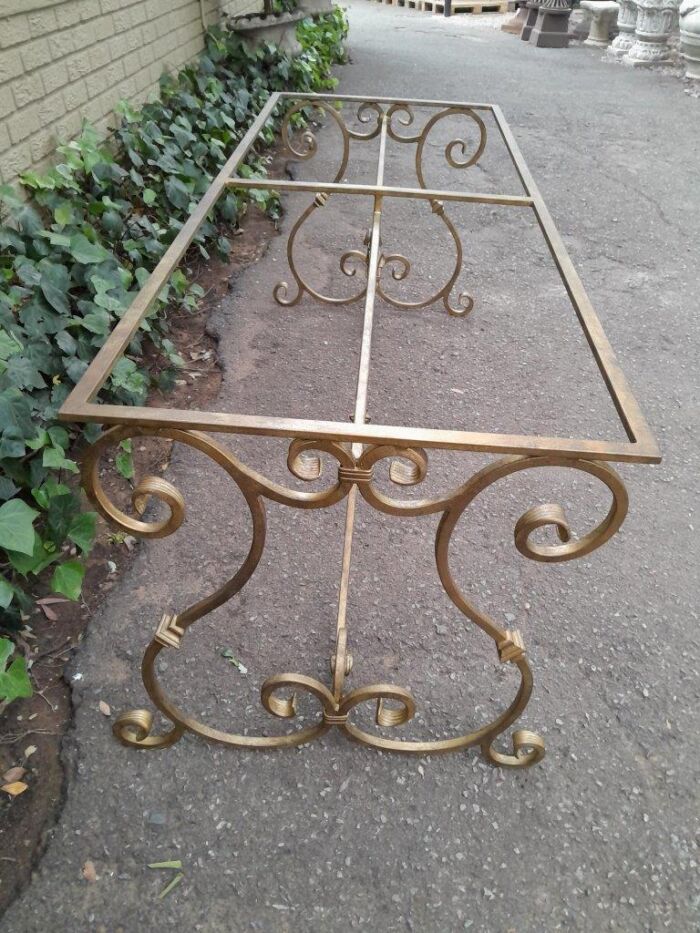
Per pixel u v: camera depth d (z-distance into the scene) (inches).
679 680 68.2
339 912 51.6
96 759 59.7
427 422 99.0
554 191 172.4
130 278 98.3
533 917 51.8
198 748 61.0
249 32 194.9
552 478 91.4
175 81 157.8
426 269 137.7
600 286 134.4
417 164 130.2
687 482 91.5
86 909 51.0
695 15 252.4
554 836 56.4
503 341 117.6
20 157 100.6
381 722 57.8
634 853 55.6
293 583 75.8
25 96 101.0
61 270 88.0
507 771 60.7
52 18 106.3
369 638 70.6
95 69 121.6
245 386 104.2
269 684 56.0
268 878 53.1
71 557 76.3
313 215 157.0
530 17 344.2
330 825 56.4
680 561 80.6
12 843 54.2
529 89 255.1
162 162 127.1
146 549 78.7
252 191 144.1
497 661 69.2
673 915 52.2
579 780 60.2
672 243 150.2
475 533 83.0
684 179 180.5
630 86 261.9
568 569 79.1
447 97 243.0
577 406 103.5
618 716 65.1
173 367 106.9
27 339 81.5
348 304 125.5
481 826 56.9
